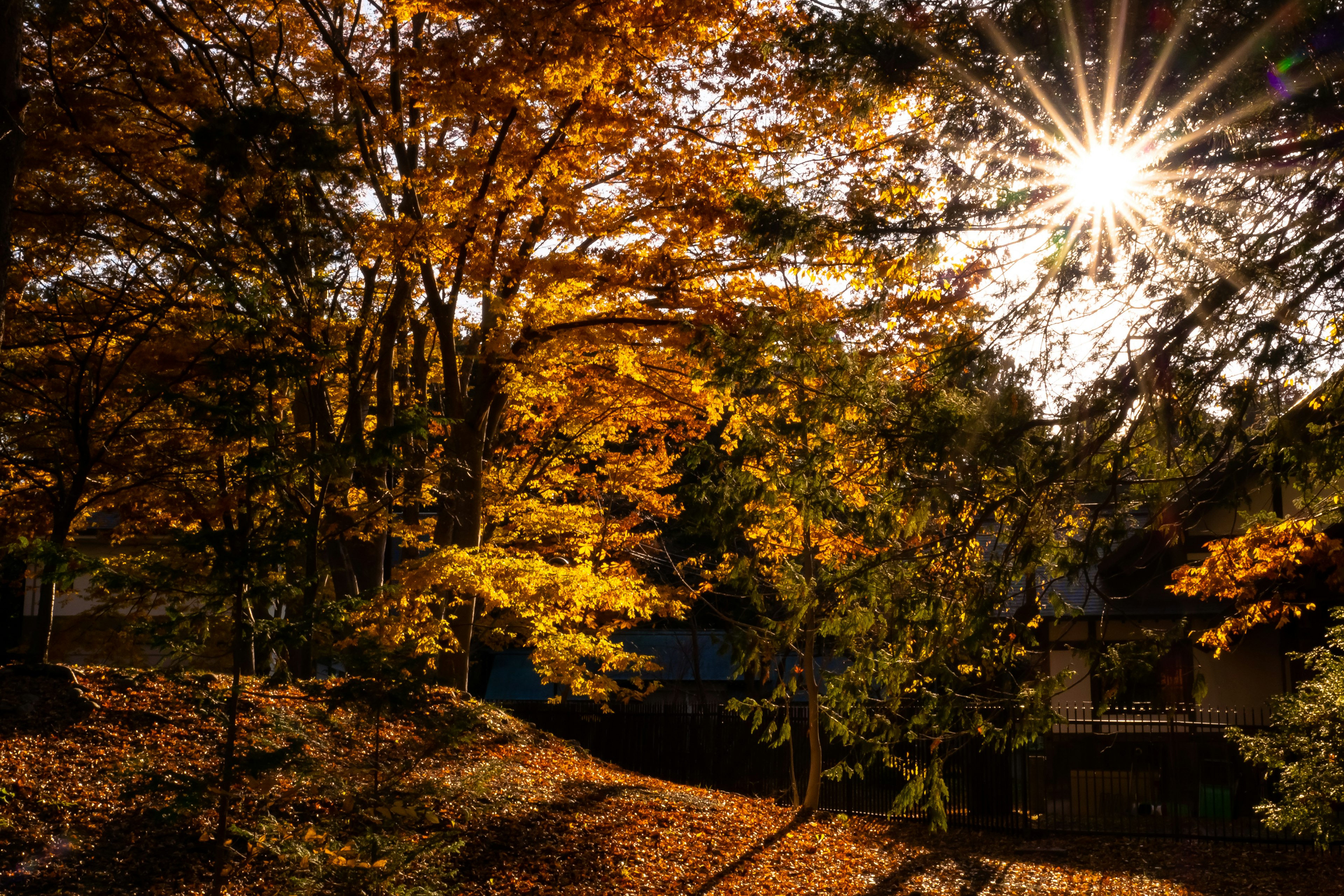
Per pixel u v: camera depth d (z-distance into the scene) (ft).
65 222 47.55
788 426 29.76
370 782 29.37
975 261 29.17
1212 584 43.65
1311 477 25.52
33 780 31.63
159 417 53.11
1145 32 22.85
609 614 70.03
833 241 28.40
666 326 50.72
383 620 41.22
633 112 44.68
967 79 26.03
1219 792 57.67
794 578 37.45
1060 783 60.23
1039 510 26.61
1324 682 40.70
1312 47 21.04
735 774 63.57
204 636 24.61
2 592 75.87
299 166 44.16
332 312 48.57
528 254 49.96
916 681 30.30
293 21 51.93
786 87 42.09
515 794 42.42
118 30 47.93
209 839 30.45
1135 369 24.91
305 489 41.88
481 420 57.47
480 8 41.11
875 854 44.83
